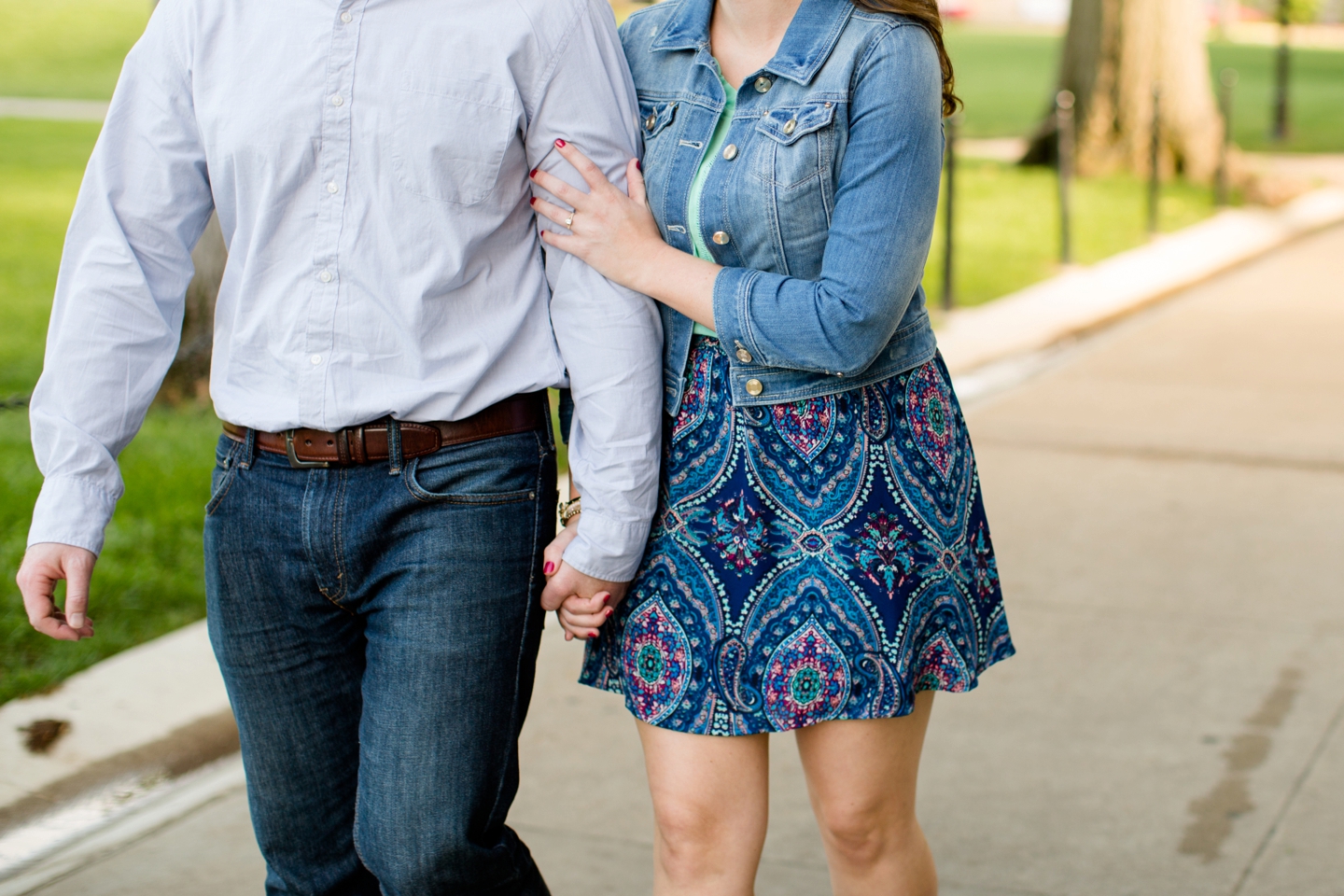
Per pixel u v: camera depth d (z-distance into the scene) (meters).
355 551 1.87
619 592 1.96
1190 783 3.12
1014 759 3.25
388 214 1.80
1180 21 13.46
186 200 1.91
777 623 1.92
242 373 1.90
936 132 1.86
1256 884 2.72
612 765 3.28
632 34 2.08
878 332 1.84
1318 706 3.47
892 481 1.94
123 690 3.51
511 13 1.83
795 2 1.92
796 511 1.92
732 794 1.97
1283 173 14.41
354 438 1.85
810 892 2.74
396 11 1.80
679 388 1.98
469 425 1.88
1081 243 10.66
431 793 1.86
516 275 1.92
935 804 3.06
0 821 2.96
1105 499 5.12
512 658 1.92
